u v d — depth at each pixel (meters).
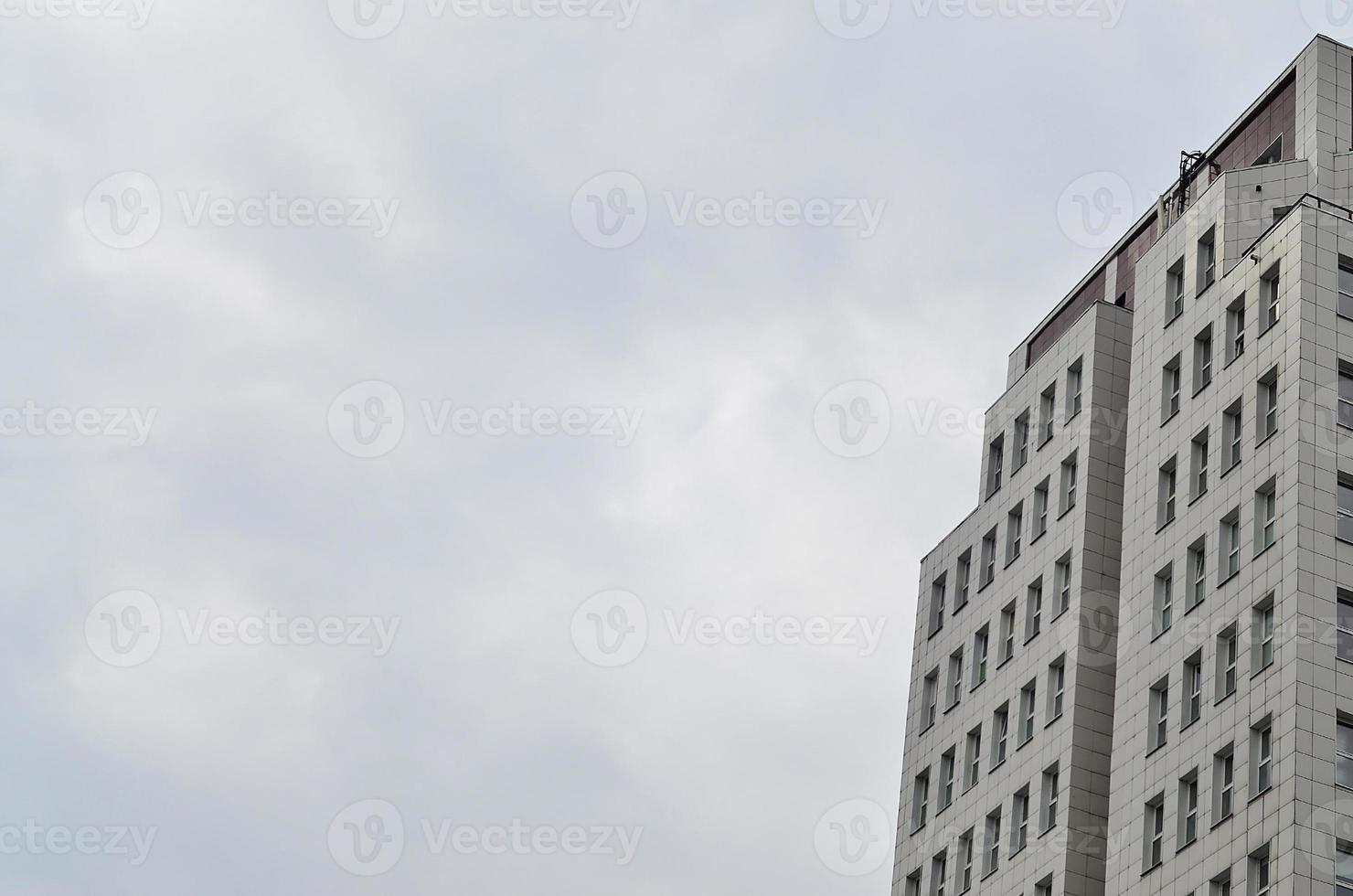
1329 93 92.81
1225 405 86.62
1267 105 96.62
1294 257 85.00
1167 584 87.31
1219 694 80.94
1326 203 86.88
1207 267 92.06
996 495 104.88
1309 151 91.81
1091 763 90.81
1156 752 83.88
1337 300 84.00
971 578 104.44
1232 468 84.81
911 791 103.31
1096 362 99.31
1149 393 93.25
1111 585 94.56
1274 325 84.94
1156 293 95.19
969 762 99.19
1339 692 76.50
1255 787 77.06
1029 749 94.31
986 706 99.19
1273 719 77.06
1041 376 103.81
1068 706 92.31
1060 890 88.19
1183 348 91.44
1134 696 86.69
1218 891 77.19
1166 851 81.12
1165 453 90.44
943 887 97.81
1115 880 83.81
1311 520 79.50
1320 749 75.31
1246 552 82.00
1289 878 72.94
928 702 105.06
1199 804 79.62
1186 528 86.94
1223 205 91.38
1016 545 101.69
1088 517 95.69
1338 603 78.31
